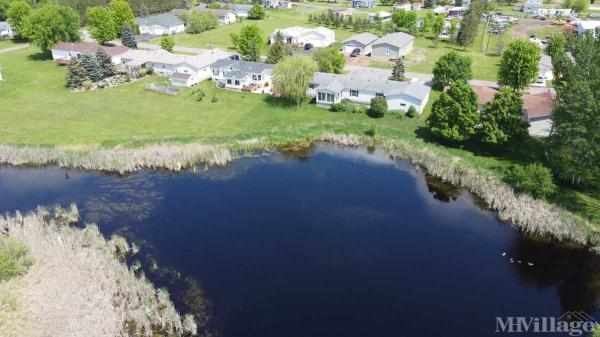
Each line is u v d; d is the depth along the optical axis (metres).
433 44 128.88
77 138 69.88
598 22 133.38
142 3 166.88
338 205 55.38
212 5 168.62
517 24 155.88
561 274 44.91
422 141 68.94
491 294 42.16
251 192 58.12
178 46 125.69
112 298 40.22
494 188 55.91
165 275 43.84
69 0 158.25
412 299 41.31
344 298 41.22
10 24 130.12
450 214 53.97
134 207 54.91
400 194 57.91
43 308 38.94
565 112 53.53
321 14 160.75
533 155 64.00
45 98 86.50
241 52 110.75
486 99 77.94
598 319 39.78
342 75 88.75
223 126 74.50
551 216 50.12
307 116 78.56
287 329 37.88
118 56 106.12
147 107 82.19
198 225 51.53
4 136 70.25
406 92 77.81
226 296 41.31
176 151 64.62
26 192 57.97
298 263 45.59
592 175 56.59
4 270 41.66
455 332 37.94
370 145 70.38
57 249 45.84
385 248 47.91
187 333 37.31
